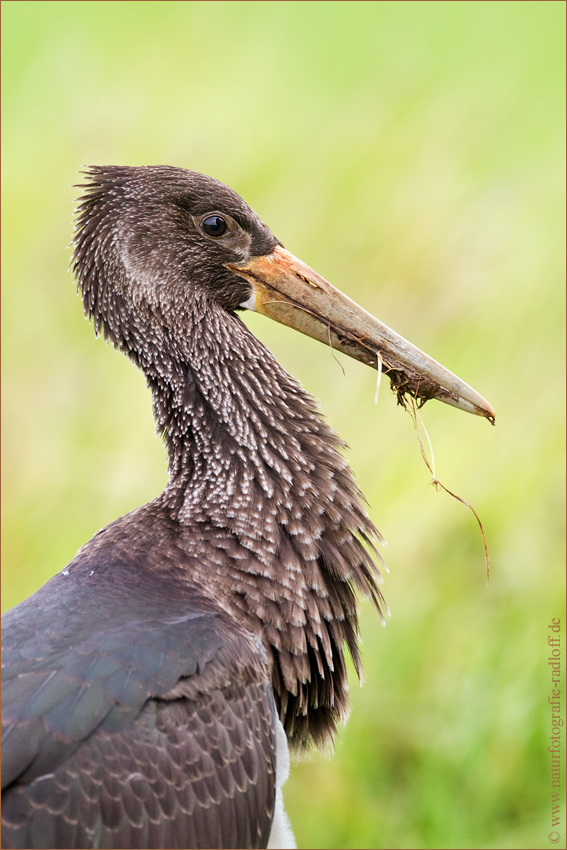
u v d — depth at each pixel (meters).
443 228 12.67
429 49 14.37
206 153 14.13
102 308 8.27
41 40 15.55
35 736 5.98
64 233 14.13
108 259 8.14
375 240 12.82
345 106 13.80
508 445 11.73
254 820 6.57
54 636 6.45
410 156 13.23
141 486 12.38
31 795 5.89
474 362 12.12
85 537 12.31
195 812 6.26
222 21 15.41
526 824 10.19
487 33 14.28
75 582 6.99
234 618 7.16
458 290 12.36
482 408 8.27
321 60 14.84
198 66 15.16
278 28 15.25
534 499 11.52
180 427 8.05
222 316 8.16
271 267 8.30
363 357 8.38
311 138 13.79
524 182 12.77
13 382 13.38
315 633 7.44
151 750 6.18
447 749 10.50
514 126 13.34
